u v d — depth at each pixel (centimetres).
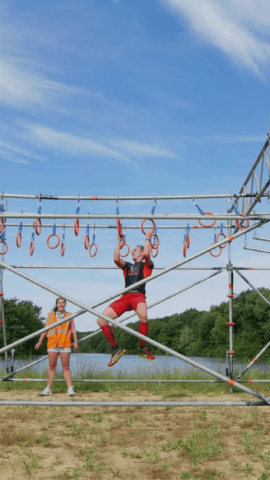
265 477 443
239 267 1125
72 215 650
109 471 468
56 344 993
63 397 966
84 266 1130
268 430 636
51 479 445
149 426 674
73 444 572
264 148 712
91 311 563
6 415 754
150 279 580
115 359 764
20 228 805
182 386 1142
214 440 560
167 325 9988
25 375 1288
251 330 7850
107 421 709
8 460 506
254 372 1300
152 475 453
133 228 1050
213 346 8738
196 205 748
